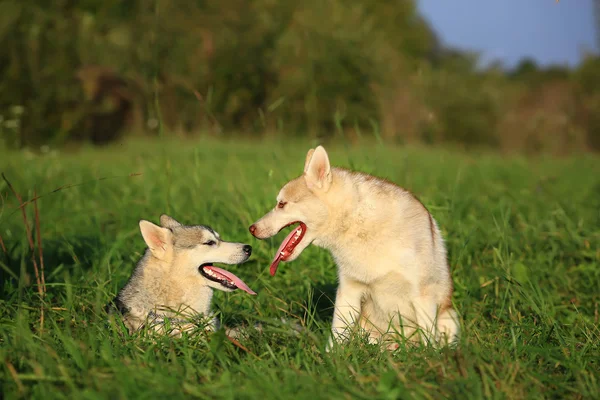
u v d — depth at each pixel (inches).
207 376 309.6
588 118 2439.7
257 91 1852.9
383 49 2011.6
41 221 682.8
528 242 606.5
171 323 405.1
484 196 837.8
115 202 752.3
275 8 2005.4
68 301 394.3
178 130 1637.6
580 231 645.3
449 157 1450.5
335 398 277.6
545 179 956.0
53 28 1727.4
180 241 453.4
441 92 2442.2
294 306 478.9
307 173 419.2
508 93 2694.4
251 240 580.1
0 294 454.0
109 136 1659.7
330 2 1980.8
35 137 1481.3
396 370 300.5
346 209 407.8
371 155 1037.8
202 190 768.3
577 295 502.9
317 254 572.4
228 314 452.8
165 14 1786.4
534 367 341.1
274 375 308.7
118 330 389.1
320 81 1796.3
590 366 344.5
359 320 435.8
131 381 291.9
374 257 405.7
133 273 453.4
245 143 1507.1
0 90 1492.4
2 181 794.2
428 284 407.5
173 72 1710.1
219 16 1893.5
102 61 1765.5
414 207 415.2
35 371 302.5
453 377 306.5
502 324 422.9
